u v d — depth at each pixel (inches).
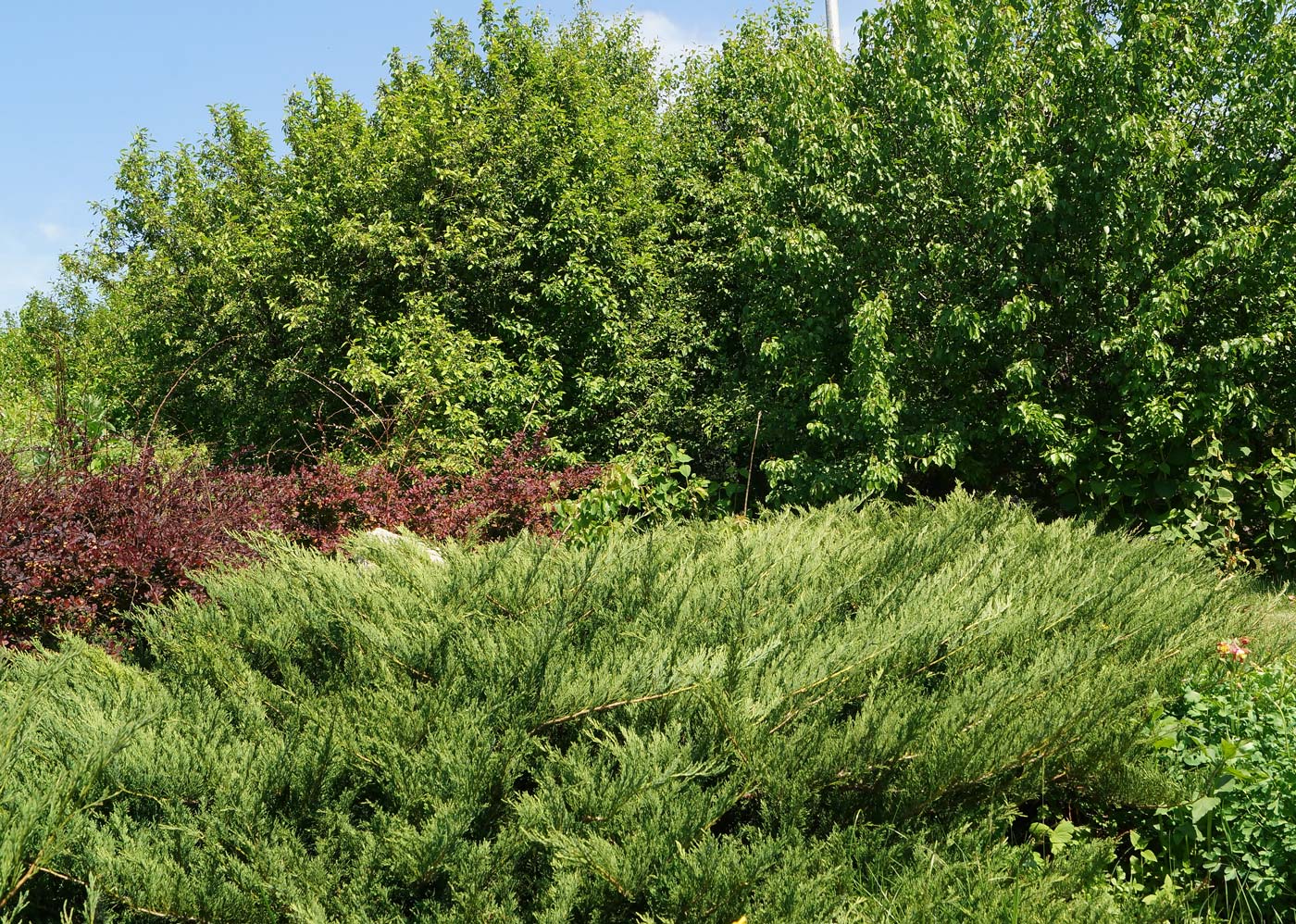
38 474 231.6
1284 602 232.2
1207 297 345.4
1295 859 113.2
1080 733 114.3
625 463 352.8
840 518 228.7
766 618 136.9
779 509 390.6
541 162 519.2
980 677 129.8
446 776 101.3
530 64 570.6
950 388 382.0
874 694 122.1
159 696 114.1
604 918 97.7
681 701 114.8
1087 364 372.8
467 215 506.9
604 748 108.3
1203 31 347.6
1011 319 341.7
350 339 500.4
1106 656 141.0
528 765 109.9
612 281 519.2
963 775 107.9
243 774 100.7
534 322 520.7
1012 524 220.5
